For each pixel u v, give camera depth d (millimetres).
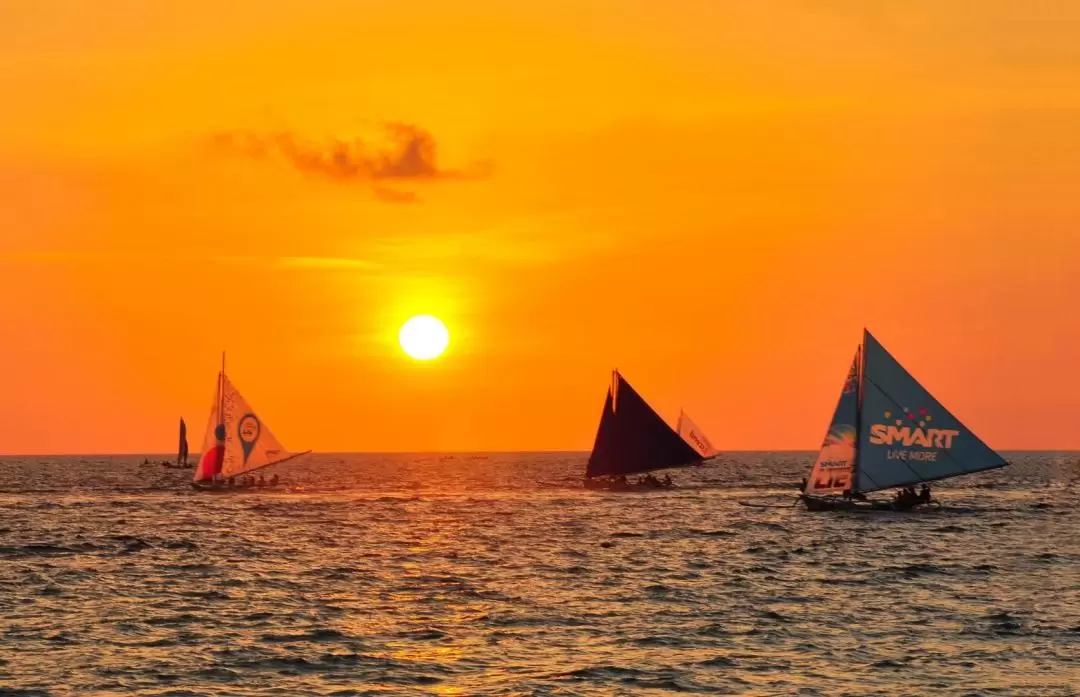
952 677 47906
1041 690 46094
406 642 54594
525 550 89312
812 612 61438
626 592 68250
